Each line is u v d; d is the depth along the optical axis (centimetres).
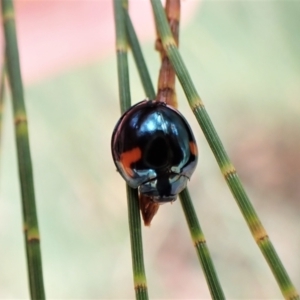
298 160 12
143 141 5
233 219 11
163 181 5
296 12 12
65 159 12
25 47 11
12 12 6
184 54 12
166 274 11
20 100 5
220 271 11
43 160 12
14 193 12
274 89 12
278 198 12
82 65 11
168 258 11
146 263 11
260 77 12
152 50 11
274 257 5
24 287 11
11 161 12
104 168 12
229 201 11
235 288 11
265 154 12
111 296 11
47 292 11
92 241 11
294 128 12
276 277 5
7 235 11
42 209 12
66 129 12
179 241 11
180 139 5
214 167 12
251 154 12
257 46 12
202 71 12
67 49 11
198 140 12
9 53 6
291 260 11
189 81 5
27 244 5
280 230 11
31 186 5
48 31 11
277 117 12
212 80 12
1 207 12
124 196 12
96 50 11
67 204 12
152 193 5
